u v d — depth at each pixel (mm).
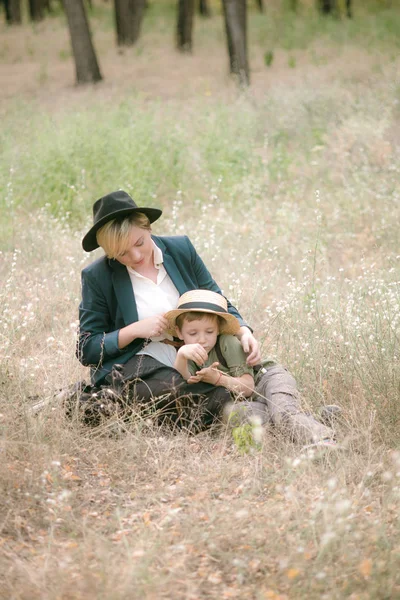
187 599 2873
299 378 4734
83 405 4367
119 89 16484
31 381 4789
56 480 3672
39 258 7504
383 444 4062
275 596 2818
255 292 6082
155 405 4387
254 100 13117
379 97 11789
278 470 3801
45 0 30141
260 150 10719
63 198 9062
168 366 4496
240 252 7387
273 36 21891
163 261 4691
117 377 4473
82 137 10367
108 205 4434
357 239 7586
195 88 15844
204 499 3615
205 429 4457
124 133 10492
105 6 31906
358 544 3117
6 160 10062
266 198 9156
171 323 4477
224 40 22719
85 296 4660
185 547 3137
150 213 4551
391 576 2881
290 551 3076
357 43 18922
